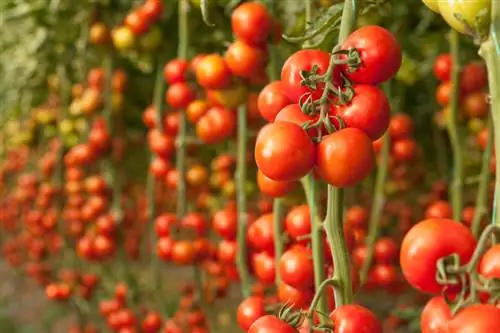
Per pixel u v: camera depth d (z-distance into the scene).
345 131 0.94
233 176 1.99
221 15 1.70
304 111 0.96
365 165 0.94
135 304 2.30
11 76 2.55
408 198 2.38
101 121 2.22
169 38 1.90
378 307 2.70
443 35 1.83
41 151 2.92
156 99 1.89
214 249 1.81
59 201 2.79
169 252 1.78
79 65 2.27
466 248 0.90
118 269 2.79
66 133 2.47
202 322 1.86
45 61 2.38
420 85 2.26
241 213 1.51
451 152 2.37
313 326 0.96
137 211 2.81
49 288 2.45
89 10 2.08
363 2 1.11
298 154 0.93
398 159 1.82
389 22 1.79
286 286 1.15
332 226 1.00
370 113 0.95
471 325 0.83
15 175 3.42
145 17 1.81
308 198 1.10
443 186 2.07
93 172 2.60
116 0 2.09
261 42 1.29
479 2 0.91
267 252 1.33
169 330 1.88
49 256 3.09
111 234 2.27
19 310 4.16
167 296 2.54
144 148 2.70
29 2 2.15
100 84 2.22
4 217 3.31
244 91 1.39
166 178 1.91
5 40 2.51
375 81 0.97
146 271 3.40
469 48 1.78
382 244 1.62
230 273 1.58
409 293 2.22
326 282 0.98
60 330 3.71
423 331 0.91
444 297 0.89
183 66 1.60
